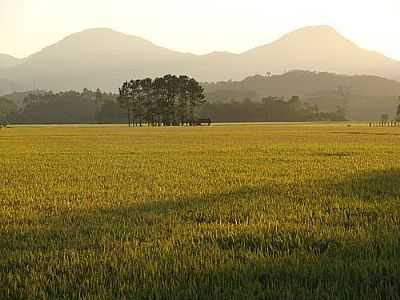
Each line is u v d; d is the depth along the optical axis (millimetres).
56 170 22594
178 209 11938
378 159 27578
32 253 8102
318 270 6883
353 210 11578
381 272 6711
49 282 6641
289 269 6953
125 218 10922
